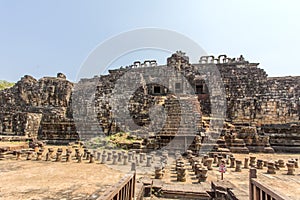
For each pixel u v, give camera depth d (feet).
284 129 90.27
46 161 59.06
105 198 15.83
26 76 145.28
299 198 29.66
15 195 29.45
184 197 36.01
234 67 137.39
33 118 115.75
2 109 132.26
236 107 114.62
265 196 19.74
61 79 148.56
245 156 71.97
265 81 123.95
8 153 68.44
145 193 36.01
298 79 118.93
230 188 34.60
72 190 32.01
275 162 54.85
